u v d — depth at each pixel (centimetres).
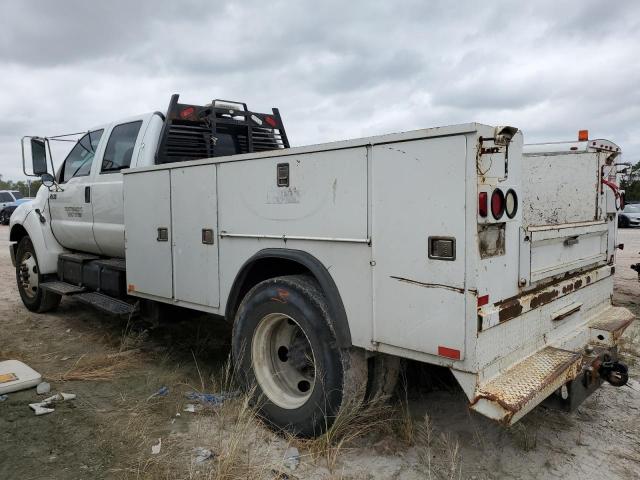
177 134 557
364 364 339
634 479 312
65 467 323
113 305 557
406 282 299
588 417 394
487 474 317
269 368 388
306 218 350
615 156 446
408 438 348
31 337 612
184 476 310
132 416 389
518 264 310
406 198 295
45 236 702
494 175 282
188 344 578
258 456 335
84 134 665
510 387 281
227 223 411
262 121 634
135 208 512
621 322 401
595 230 404
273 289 364
